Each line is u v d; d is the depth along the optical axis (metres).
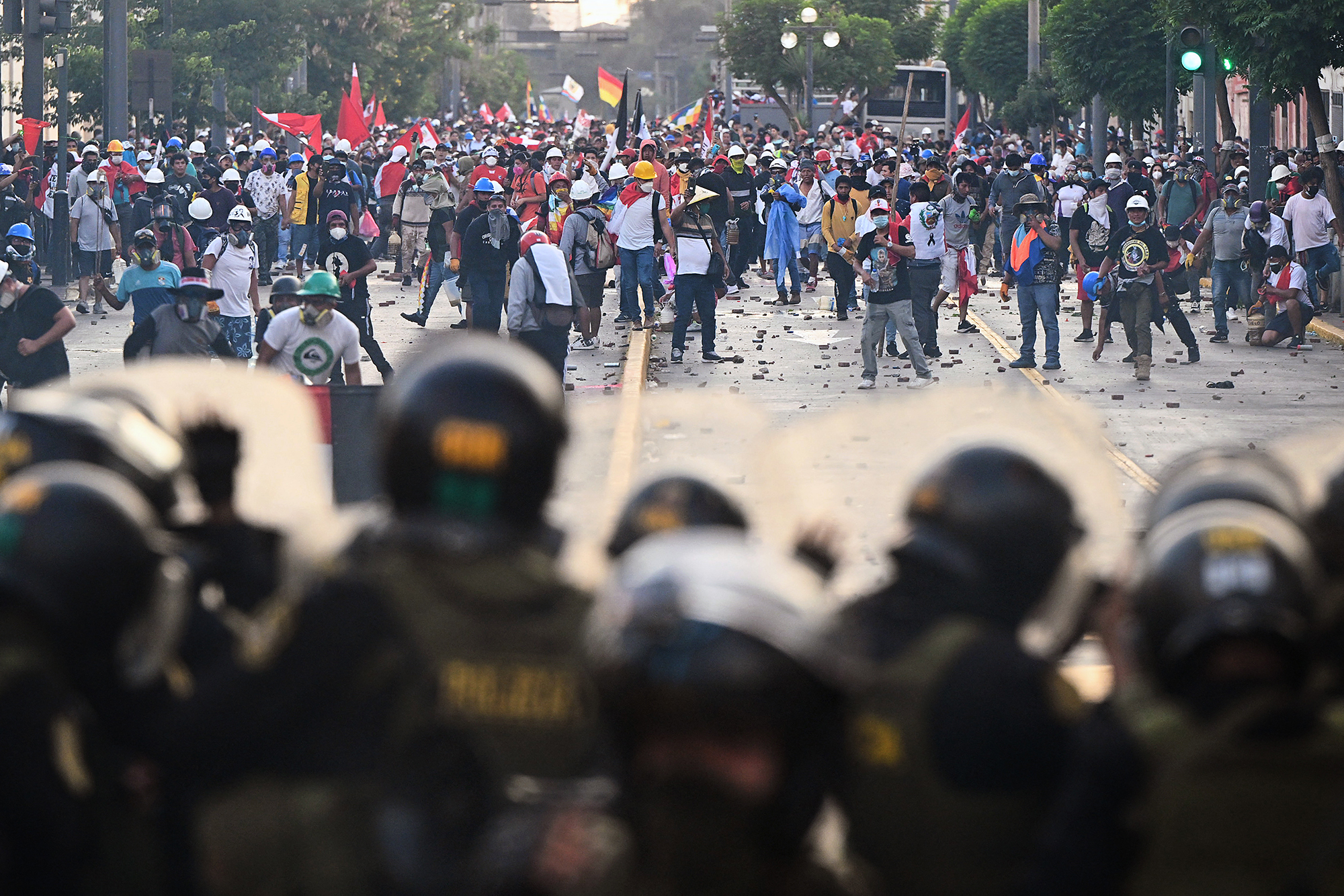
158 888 8.75
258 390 11.75
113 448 10.23
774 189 88.12
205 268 53.84
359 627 7.60
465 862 7.46
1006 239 95.06
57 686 8.38
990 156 143.25
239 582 10.62
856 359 67.00
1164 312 63.62
